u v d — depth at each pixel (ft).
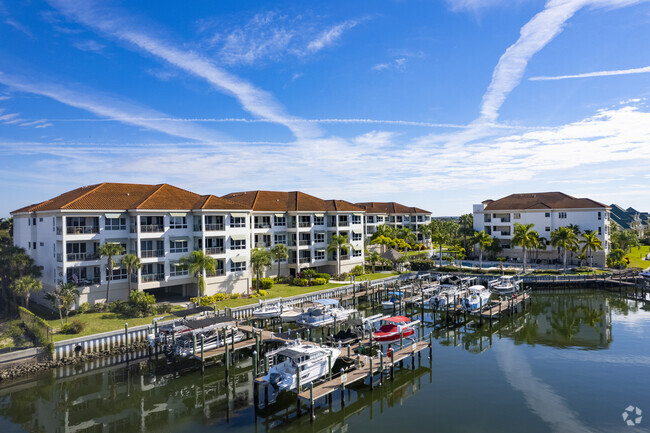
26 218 178.09
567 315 173.17
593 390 96.99
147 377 108.06
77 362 112.27
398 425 82.74
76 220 145.38
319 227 226.17
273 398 94.99
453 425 82.02
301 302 168.14
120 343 119.85
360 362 105.19
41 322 116.78
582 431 78.84
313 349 99.91
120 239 154.71
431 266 268.82
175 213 162.30
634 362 115.03
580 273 241.96
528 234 253.03
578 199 289.33
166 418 87.30
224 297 165.37
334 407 91.56
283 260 213.66
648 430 78.84
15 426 83.46
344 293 194.49
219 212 171.83
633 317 168.14
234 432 81.66
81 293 143.54
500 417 84.79
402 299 180.34
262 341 123.65
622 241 340.80
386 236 299.79
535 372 108.88
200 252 158.92
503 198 343.46
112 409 91.15
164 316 138.10
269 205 215.10
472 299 166.30
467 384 101.91
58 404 92.94
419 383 103.14
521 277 230.07
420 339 124.77
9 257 153.58
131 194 168.55
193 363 117.91
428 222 417.08
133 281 153.48
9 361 106.93
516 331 150.10
